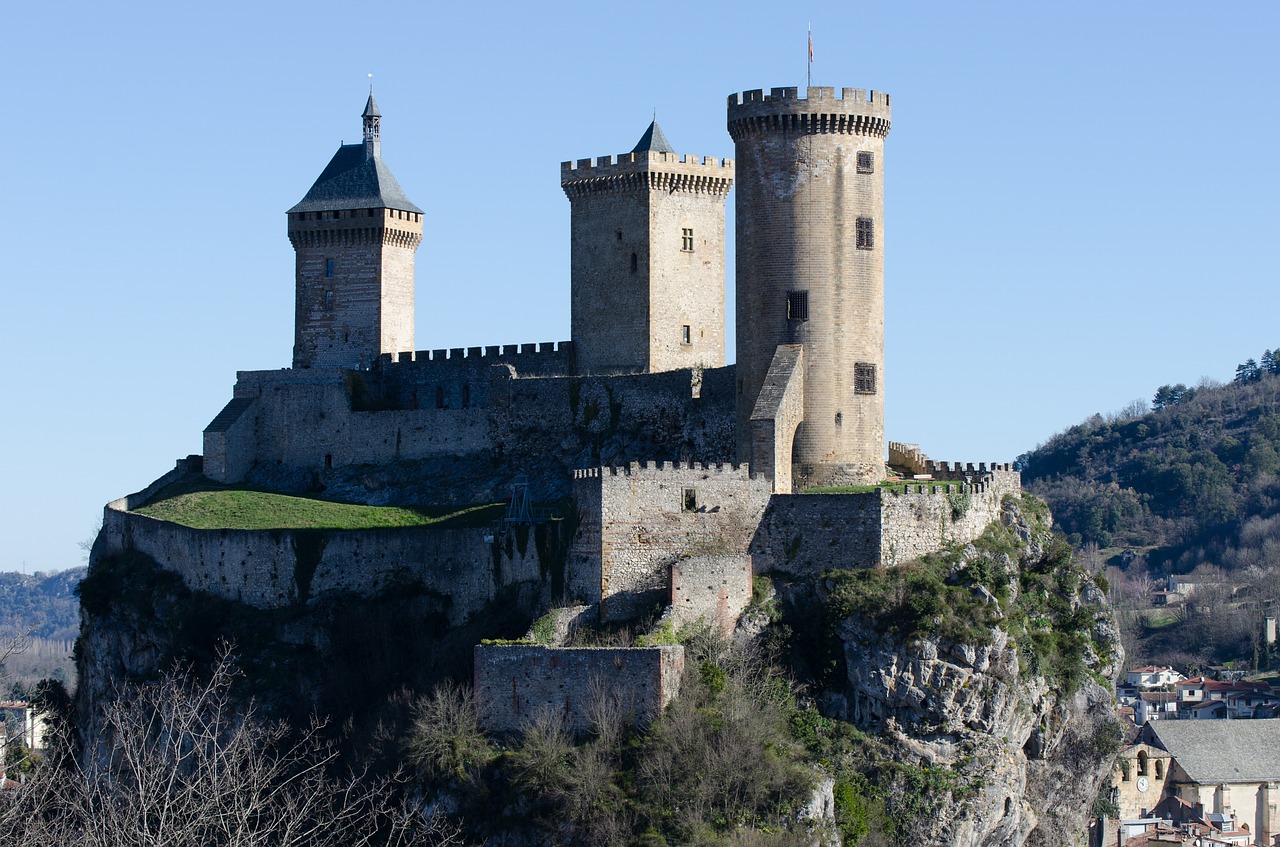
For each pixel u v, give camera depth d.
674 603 168.62
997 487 189.75
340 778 173.75
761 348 191.50
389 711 178.50
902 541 173.12
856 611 167.88
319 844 146.12
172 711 172.38
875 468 192.00
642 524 172.38
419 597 197.00
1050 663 178.62
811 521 173.62
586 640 167.88
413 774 162.75
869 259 191.62
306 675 197.00
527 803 154.38
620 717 157.75
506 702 161.88
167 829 129.62
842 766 162.62
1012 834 170.12
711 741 155.62
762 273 191.12
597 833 150.12
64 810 135.88
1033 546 187.12
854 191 191.00
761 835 149.00
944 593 169.25
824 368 189.75
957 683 165.62
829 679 168.00
